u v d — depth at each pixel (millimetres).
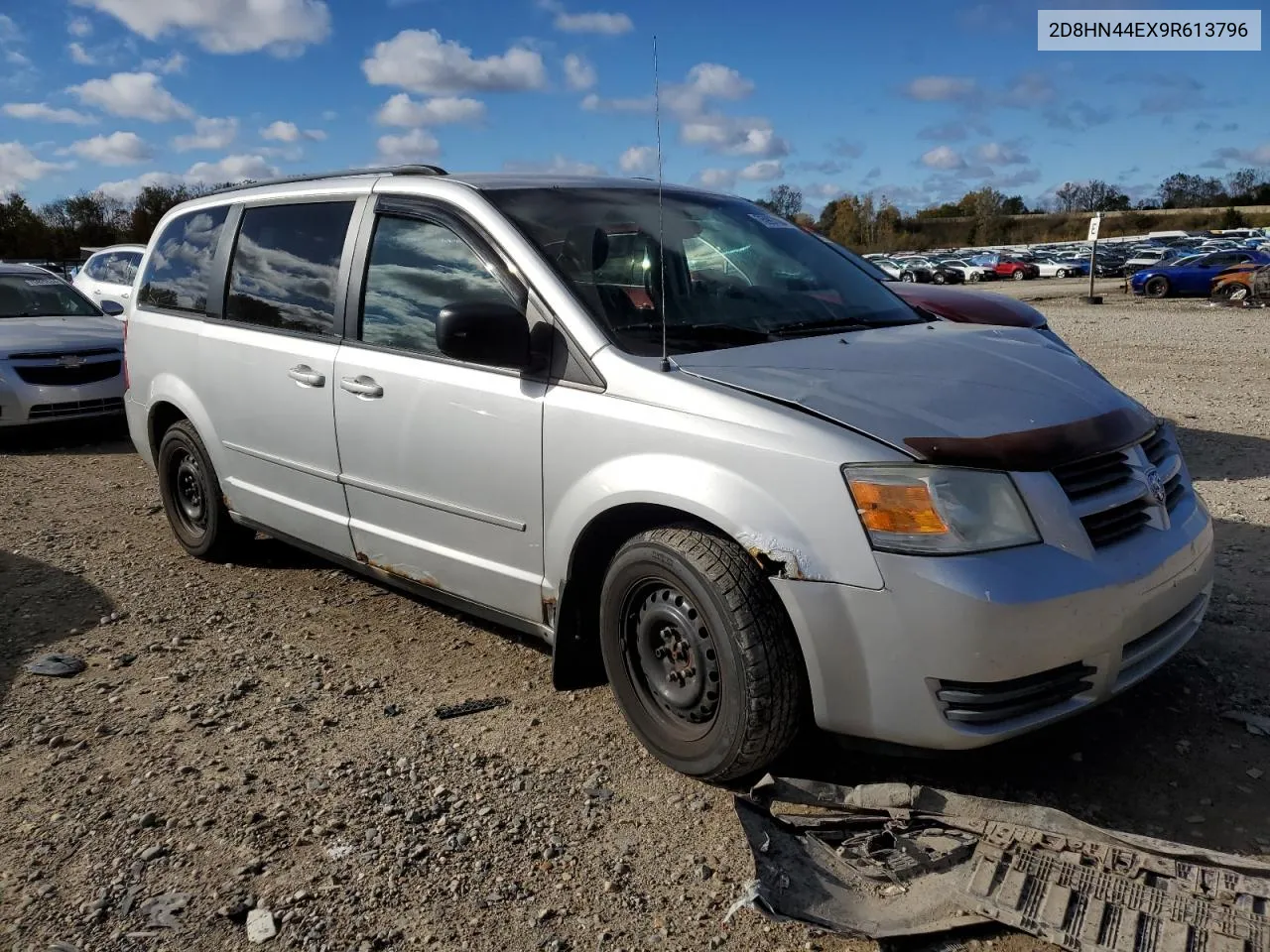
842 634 2738
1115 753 3240
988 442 2771
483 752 3395
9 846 2947
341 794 3160
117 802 3154
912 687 2689
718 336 3445
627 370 3203
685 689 3104
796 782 2955
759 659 2842
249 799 3146
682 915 2578
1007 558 2666
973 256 56406
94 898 2697
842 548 2717
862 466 2717
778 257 4184
